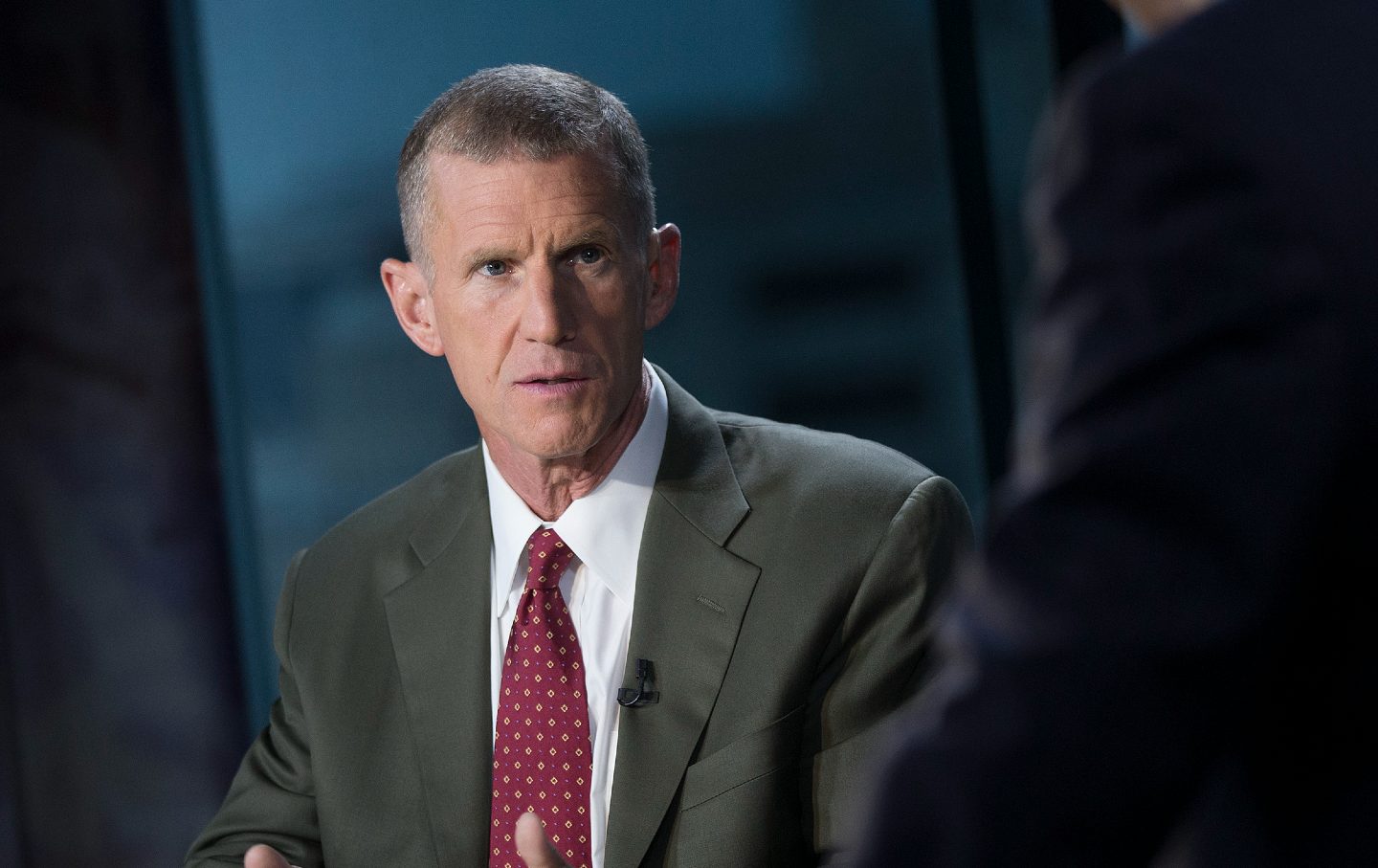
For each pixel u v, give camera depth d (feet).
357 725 8.43
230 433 15.33
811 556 7.95
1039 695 3.40
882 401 22.26
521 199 7.45
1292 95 3.50
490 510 8.59
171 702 14.56
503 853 7.82
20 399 14.10
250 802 8.84
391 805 8.22
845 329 22.15
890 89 21.20
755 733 7.66
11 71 13.91
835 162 21.48
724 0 20.79
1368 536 3.46
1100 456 3.43
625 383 7.79
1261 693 3.64
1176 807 3.45
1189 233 3.43
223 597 14.79
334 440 18.94
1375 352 3.33
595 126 7.68
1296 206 3.38
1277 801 3.78
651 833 7.55
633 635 7.91
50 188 14.06
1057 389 3.61
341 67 18.71
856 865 3.70
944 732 3.54
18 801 14.15
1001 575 3.58
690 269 22.29
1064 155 3.73
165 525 14.51
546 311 7.44
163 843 14.53
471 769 8.07
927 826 3.52
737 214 21.91
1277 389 3.33
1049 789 3.38
